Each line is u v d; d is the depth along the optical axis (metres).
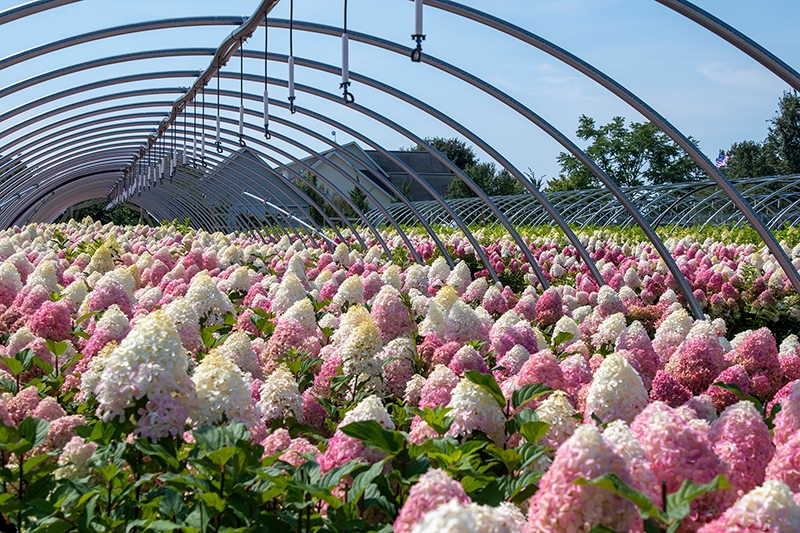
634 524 2.21
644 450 2.49
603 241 21.14
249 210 28.80
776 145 58.12
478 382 3.21
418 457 2.89
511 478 2.69
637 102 7.90
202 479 2.69
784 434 3.09
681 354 4.78
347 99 7.45
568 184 58.75
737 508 2.09
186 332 5.02
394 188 15.02
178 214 42.62
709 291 10.88
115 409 2.97
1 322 6.56
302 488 2.46
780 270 11.27
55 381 4.82
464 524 1.62
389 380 4.64
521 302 7.55
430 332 5.74
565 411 3.22
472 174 58.38
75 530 2.82
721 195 25.48
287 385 3.88
